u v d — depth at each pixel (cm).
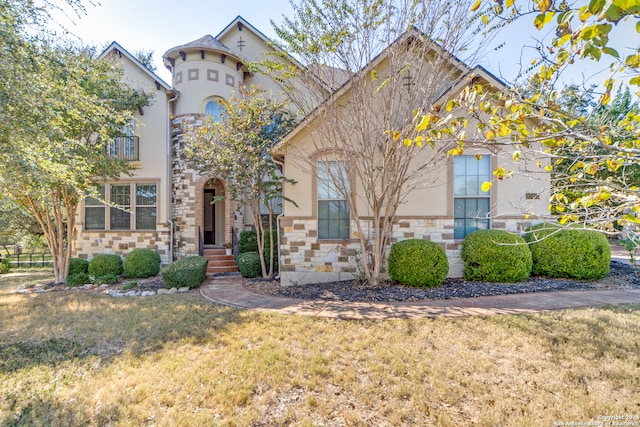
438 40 645
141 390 339
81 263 1096
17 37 445
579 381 325
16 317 614
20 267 1642
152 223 1229
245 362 387
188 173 1200
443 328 468
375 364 371
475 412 286
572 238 751
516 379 332
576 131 269
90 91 832
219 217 1442
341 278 841
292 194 857
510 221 814
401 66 672
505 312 529
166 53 1217
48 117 485
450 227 821
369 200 766
